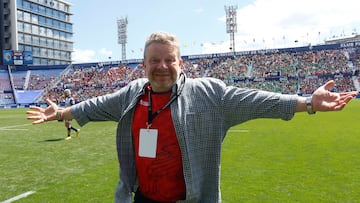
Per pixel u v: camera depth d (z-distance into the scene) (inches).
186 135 111.1
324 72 2220.7
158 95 116.7
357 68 2165.4
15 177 341.7
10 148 535.8
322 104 105.3
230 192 270.4
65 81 2714.1
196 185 112.7
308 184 287.3
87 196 271.7
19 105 2544.3
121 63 2731.3
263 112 111.6
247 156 418.6
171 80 113.2
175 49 113.8
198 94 116.6
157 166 114.0
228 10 2819.9
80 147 538.6
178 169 113.4
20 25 3346.5
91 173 354.3
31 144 579.8
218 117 115.4
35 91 2664.9
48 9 3686.0
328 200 245.6
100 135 708.0
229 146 502.0
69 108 137.3
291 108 108.2
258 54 2493.8
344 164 359.6
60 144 576.7
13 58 2792.8
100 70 2743.6
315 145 490.3
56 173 356.8
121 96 130.0
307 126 761.0
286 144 508.7
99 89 2610.7
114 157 446.0
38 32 3553.2
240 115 115.0
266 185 287.7
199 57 2615.7
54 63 3806.6
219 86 118.2
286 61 2379.4
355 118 929.5
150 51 112.4
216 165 116.2
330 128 705.6
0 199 268.1
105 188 294.4
